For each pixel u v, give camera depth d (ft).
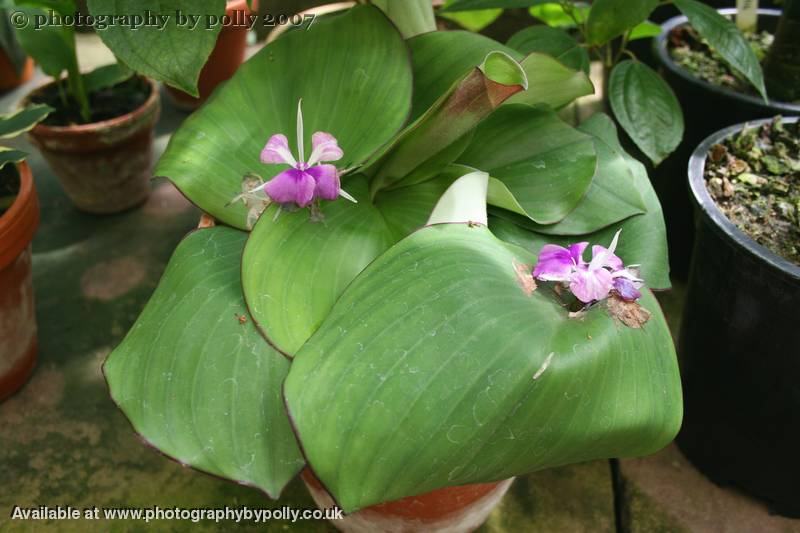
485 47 1.34
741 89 1.94
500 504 1.59
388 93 1.27
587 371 0.98
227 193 1.25
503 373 0.95
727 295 1.43
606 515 1.59
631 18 1.63
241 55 2.67
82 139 2.07
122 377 1.09
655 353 1.06
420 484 0.93
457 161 1.34
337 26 1.33
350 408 0.95
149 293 2.08
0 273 1.61
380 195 1.33
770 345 1.37
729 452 1.56
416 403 0.94
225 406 1.05
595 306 1.06
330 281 1.14
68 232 2.28
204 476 1.65
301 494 1.61
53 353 1.91
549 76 1.28
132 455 1.69
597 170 1.32
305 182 1.08
